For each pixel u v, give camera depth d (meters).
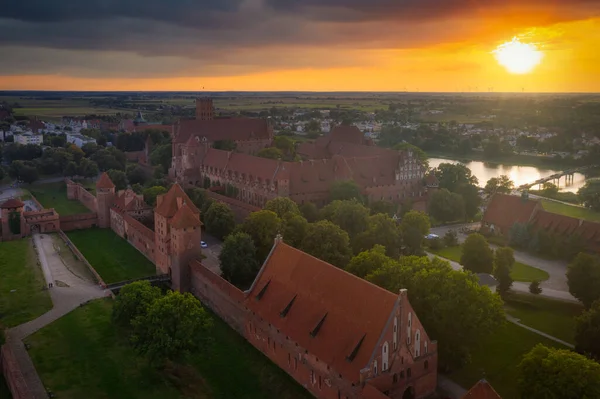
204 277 131.12
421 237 158.00
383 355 83.75
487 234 192.00
